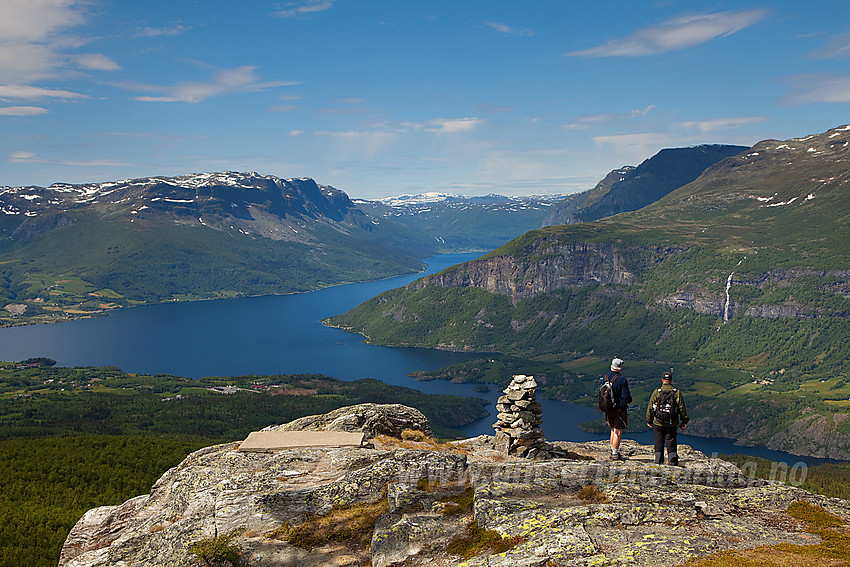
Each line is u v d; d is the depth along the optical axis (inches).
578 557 740.7
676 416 1069.1
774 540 772.0
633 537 794.2
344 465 1178.6
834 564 667.4
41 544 3412.9
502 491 974.4
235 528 971.3
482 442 1427.2
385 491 1039.0
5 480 4726.9
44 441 6156.5
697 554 732.0
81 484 4756.4
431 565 813.2
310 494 1031.6
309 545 928.3
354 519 976.3
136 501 1224.2
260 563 898.1
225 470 1180.5
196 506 1063.6
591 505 887.1
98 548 1075.9
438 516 948.0
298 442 1310.3
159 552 967.6
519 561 746.8
